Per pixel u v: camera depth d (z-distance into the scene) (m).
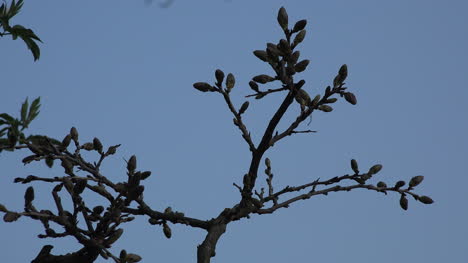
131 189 12.63
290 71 13.28
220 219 14.45
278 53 13.22
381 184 15.62
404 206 15.59
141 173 13.34
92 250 12.88
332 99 14.32
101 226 12.76
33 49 14.71
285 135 14.43
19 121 12.18
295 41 13.29
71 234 12.66
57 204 12.73
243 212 14.55
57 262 12.88
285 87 13.73
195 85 14.23
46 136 13.48
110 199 13.77
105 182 13.98
